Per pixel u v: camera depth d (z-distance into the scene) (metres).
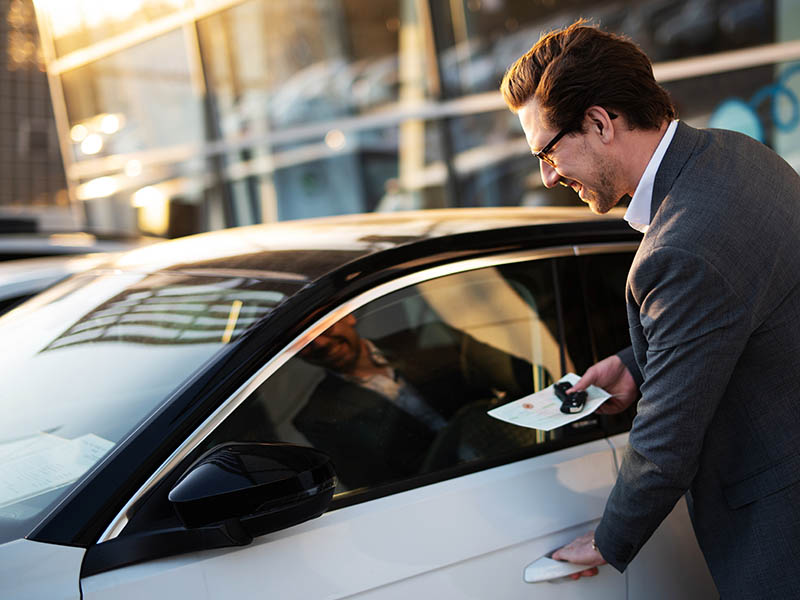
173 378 1.55
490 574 1.60
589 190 1.55
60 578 1.27
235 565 1.37
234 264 1.90
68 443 1.50
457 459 1.66
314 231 2.09
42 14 8.69
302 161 6.88
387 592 1.49
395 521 1.53
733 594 1.57
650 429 1.49
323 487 1.34
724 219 1.42
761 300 1.43
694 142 1.49
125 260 2.24
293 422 1.51
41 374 1.76
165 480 1.37
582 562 1.62
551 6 5.32
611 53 1.45
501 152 5.71
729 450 1.56
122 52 7.98
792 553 1.50
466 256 1.78
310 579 1.42
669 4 4.86
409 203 6.31
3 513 1.38
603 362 1.81
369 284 1.66
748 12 4.58
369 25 6.23
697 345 1.42
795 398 1.50
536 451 1.74
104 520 1.33
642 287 1.47
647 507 1.52
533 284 1.84
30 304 2.16
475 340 1.76
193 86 7.42
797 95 4.48
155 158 8.00
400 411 1.64
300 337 1.56
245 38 6.94
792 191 1.51
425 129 6.09
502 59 5.61
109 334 1.80
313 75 6.63
